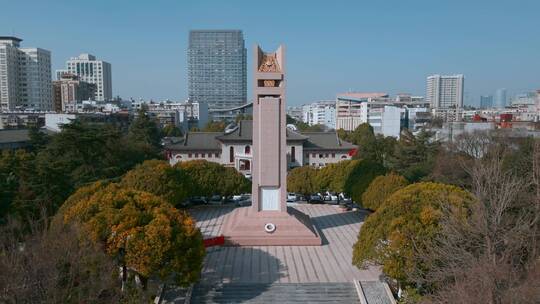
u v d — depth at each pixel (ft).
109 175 170.60
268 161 122.93
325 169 170.71
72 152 164.76
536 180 102.89
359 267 89.25
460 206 84.28
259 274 100.73
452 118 500.74
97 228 79.46
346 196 169.17
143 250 78.23
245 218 124.06
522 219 81.97
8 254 69.21
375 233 87.15
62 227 77.77
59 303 63.36
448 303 62.39
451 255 69.56
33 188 123.34
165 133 411.13
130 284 80.89
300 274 100.73
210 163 168.86
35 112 399.24
